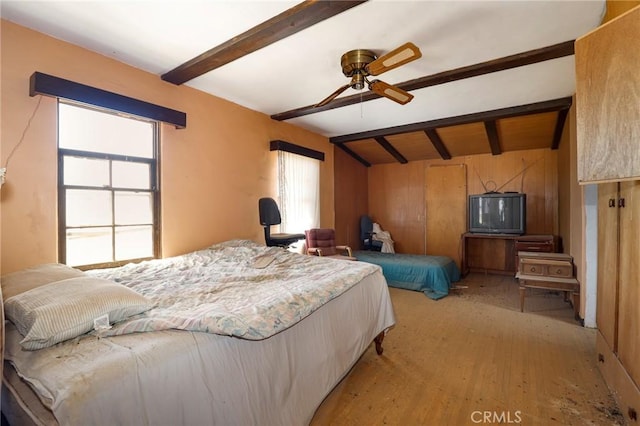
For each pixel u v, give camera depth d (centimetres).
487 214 506
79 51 226
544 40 223
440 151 543
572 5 184
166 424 99
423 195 610
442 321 316
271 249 289
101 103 227
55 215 214
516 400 186
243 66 264
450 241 580
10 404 100
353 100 344
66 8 185
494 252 548
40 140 207
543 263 335
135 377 96
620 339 178
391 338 275
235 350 125
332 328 183
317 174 488
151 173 276
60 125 221
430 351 250
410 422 168
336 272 226
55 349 104
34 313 107
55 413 82
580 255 313
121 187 255
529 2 182
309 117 414
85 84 229
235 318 129
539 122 418
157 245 277
